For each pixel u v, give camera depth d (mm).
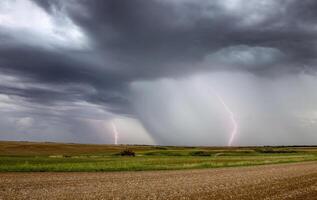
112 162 53219
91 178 28016
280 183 24688
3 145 139000
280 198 17391
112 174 32625
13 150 114250
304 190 20828
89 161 56688
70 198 16750
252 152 138000
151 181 26078
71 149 138500
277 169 41406
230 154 118500
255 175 32219
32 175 29734
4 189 19938
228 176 31109
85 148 153750
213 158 80438
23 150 117000
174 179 27922
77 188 20906
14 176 28469
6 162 47969
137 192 19328
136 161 59250
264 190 20469
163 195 18156
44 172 33344
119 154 96625
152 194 18531
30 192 18812
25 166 37156
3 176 28297
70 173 32938
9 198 16609
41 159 59312
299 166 48094
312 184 24328
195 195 18219
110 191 19672
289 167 45594
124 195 18047
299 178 28969
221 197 17500
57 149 134000
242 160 68875
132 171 37500
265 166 48719
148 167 41969
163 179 27891
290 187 22250
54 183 23641
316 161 66188
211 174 33625
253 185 23250
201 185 23219
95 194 18281
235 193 19031
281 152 141000
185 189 20875
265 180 27016
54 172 33625
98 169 37656
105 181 25703
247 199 16875
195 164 48406
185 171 38188
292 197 17859
